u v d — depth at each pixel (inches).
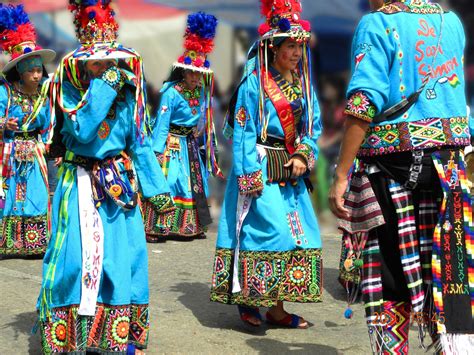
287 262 344.2
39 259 513.7
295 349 324.5
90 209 280.2
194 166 587.2
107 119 281.7
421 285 234.7
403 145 235.0
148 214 573.3
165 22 1011.9
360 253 243.3
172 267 485.7
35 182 510.6
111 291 279.3
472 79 789.2
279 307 356.8
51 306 280.8
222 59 1070.4
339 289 428.5
